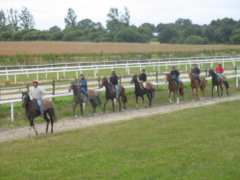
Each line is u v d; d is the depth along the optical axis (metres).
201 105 30.77
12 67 46.09
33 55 69.81
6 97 28.34
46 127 22.75
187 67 51.62
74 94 27.23
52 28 127.50
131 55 72.94
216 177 13.72
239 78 44.06
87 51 83.12
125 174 14.09
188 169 14.59
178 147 17.48
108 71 46.84
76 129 22.67
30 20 141.12
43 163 15.60
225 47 104.81
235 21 133.50
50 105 21.97
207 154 16.38
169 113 26.89
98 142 18.80
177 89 32.81
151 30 135.25
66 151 17.34
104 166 15.05
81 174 14.21
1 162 15.89
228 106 29.06
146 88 30.86
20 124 24.69
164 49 94.00
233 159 15.71
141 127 22.06
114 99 31.23
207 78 40.88
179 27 138.38
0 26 127.38
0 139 20.83
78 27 135.00
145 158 16.02
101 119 26.11
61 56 70.44
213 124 22.34
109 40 120.50
